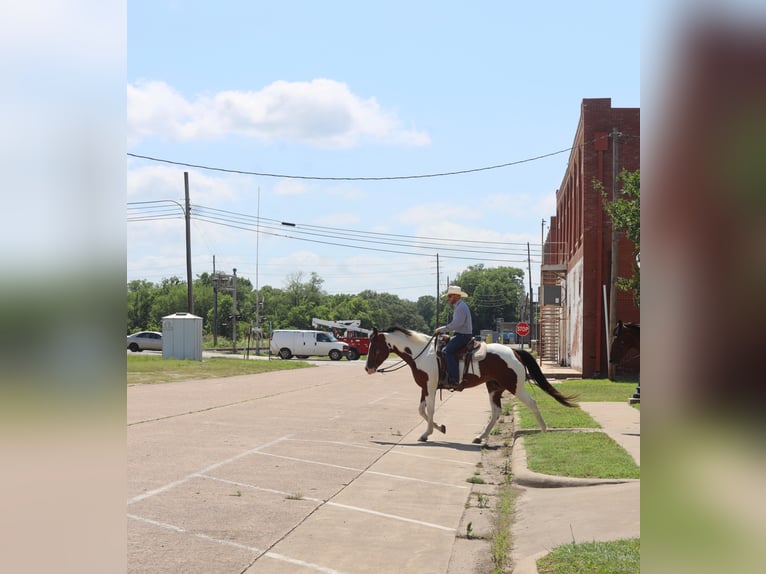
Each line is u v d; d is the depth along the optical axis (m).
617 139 30.38
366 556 6.95
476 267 163.00
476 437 14.93
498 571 6.42
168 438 14.26
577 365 38.75
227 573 6.28
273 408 20.92
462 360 14.80
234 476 10.68
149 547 6.99
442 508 9.09
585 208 35.44
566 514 8.13
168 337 47.25
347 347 58.50
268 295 137.88
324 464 11.95
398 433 16.16
